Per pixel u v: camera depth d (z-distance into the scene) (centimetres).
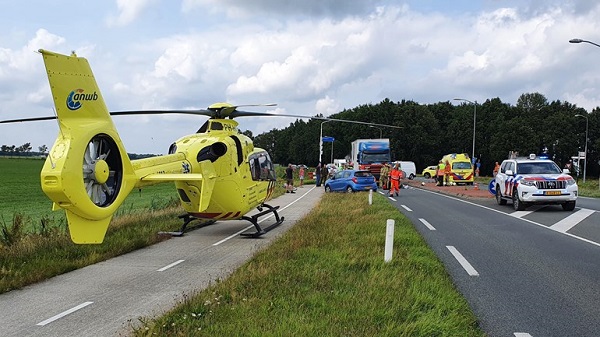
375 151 4219
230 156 1295
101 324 628
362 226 1373
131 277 888
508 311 652
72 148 744
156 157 1059
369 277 777
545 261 968
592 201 2450
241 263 1007
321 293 694
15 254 1019
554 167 2070
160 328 573
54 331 604
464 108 10356
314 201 2645
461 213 1892
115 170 852
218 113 1347
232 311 621
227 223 1666
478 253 1055
